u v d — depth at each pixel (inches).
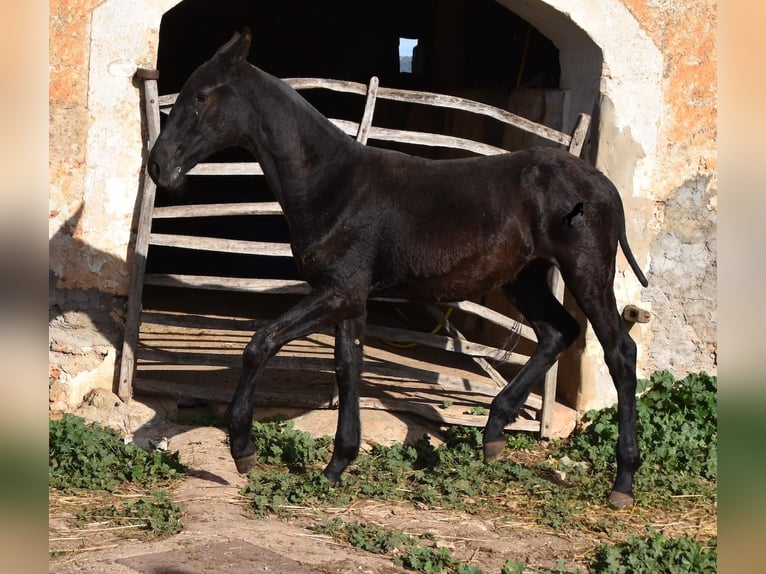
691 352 269.6
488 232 193.0
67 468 203.2
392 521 184.4
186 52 484.1
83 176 235.6
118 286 239.5
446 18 381.7
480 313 250.2
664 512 200.1
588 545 177.9
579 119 251.4
